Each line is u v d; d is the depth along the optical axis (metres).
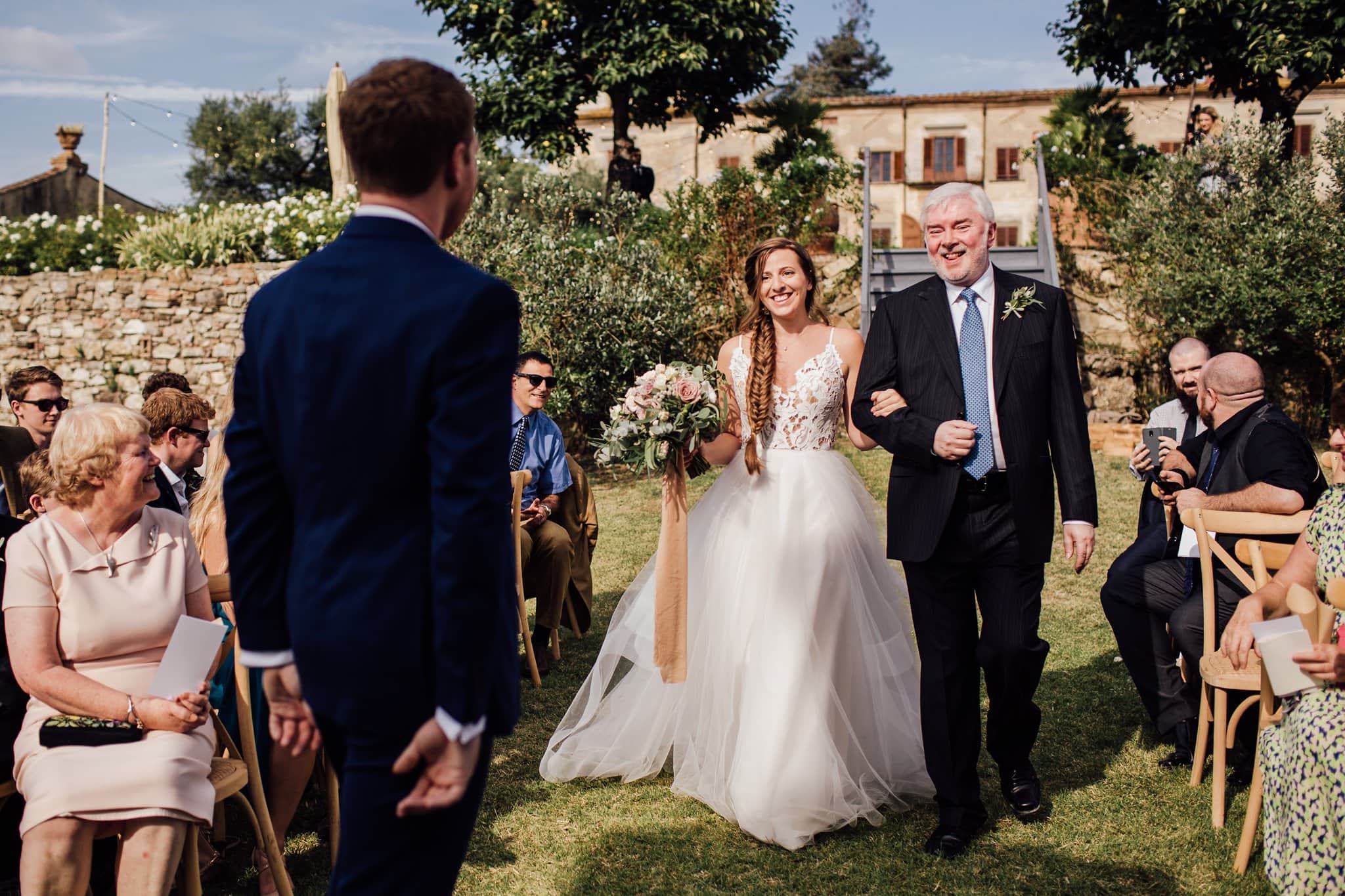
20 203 24.27
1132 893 2.94
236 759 2.88
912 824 3.41
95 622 2.68
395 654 1.53
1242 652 2.71
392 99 1.61
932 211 3.27
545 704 4.61
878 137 25.67
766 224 13.08
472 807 1.69
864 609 3.57
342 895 1.61
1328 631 2.41
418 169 1.64
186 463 3.89
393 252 1.61
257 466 1.64
